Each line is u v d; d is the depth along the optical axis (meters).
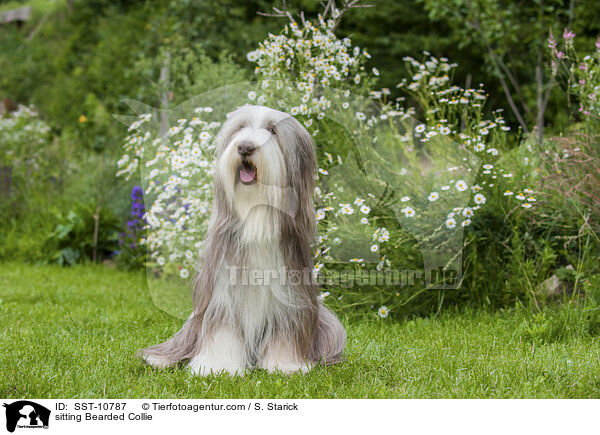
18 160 8.55
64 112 13.51
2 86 15.94
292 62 4.81
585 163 4.50
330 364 3.32
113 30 14.26
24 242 7.55
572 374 3.18
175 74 7.77
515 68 8.83
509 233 4.99
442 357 3.50
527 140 5.58
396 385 3.04
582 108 5.00
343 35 11.80
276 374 3.07
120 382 3.05
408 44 11.45
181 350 3.34
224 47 9.05
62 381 3.03
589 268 4.59
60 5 19.20
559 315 4.17
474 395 2.86
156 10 10.31
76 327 4.32
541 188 4.86
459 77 11.26
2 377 3.05
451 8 7.58
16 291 5.58
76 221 7.39
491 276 4.85
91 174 8.48
